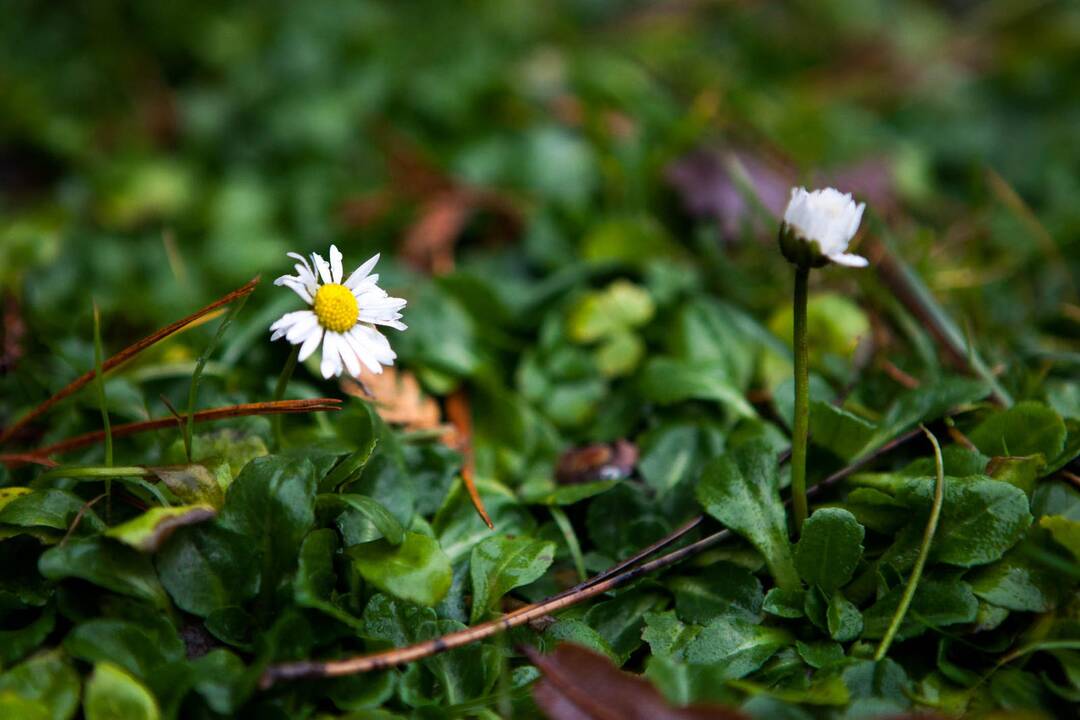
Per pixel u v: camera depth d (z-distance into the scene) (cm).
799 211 27
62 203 42
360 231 41
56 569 27
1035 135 49
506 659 29
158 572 28
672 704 26
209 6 52
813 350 35
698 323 35
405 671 28
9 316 34
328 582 28
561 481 32
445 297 36
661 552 30
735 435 32
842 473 30
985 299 38
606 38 54
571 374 35
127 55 50
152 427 30
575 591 29
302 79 49
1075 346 36
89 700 26
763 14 57
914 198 44
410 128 46
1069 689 28
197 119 47
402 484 30
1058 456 30
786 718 27
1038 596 28
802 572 29
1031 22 55
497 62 49
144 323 36
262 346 34
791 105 47
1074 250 39
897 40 56
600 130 43
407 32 52
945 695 28
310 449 30
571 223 40
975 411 31
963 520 29
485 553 30
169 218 43
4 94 46
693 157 41
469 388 34
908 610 28
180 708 27
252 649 28
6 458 30
